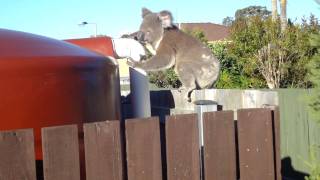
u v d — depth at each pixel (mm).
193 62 4781
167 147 2256
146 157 2207
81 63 2514
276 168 2486
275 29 8148
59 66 2430
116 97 2803
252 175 2416
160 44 4766
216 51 8836
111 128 2148
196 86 4797
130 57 3934
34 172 2037
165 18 4777
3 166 1997
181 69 4781
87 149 2123
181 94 4859
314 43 2568
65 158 2080
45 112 2377
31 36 2645
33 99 2359
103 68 2639
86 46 3811
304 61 7707
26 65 2365
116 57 3900
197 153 2291
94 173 2131
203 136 2328
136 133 2197
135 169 2197
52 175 2066
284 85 8023
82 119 2480
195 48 4820
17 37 2559
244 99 4000
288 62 7957
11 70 2332
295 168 5137
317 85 2525
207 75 4820
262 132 2430
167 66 4738
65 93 2434
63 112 2420
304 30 7855
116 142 2152
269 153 2441
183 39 4816
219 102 4402
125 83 4223
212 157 2334
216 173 2340
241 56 8445
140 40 4656
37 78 2373
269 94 3723
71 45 2736
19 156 2016
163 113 5055
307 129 5047
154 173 2215
